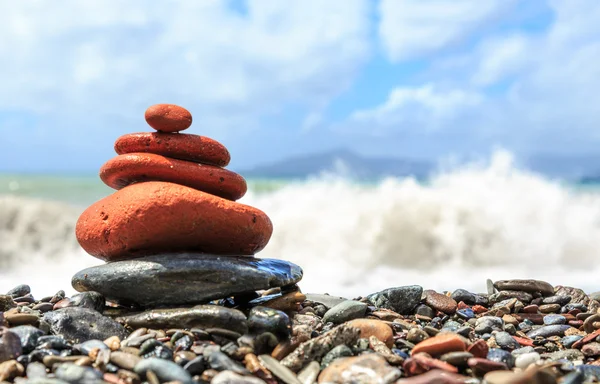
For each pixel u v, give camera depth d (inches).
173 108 21.5
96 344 18.0
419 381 16.5
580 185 118.0
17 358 17.6
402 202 59.4
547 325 22.9
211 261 20.2
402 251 56.3
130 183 21.8
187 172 21.2
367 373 17.0
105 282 20.3
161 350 17.9
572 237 57.7
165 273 19.9
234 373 16.7
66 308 19.6
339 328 18.6
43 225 60.9
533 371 16.8
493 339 20.9
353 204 60.5
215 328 19.1
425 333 20.0
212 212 20.5
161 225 20.2
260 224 21.5
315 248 57.9
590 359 19.8
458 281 45.7
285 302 21.5
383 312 22.6
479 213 58.1
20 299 24.3
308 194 63.5
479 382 16.6
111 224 20.5
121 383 16.5
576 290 26.4
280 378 17.3
